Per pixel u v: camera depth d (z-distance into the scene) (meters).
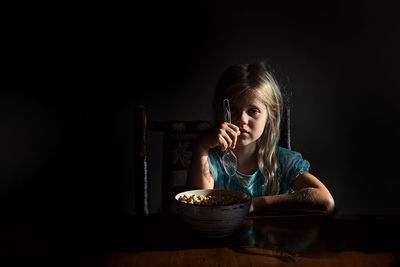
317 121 1.67
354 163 1.70
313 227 0.71
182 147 1.20
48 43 1.60
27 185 1.69
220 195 0.76
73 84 1.64
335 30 1.61
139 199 1.09
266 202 0.84
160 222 0.74
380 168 1.71
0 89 1.62
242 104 1.00
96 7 1.59
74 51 1.62
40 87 1.63
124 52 1.62
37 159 1.68
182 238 0.66
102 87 1.64
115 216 0.78
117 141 1.68
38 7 1.58
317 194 0.87
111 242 0.65
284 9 1.59
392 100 1.66
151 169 1.70
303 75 1.64
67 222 0.75
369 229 0.70
